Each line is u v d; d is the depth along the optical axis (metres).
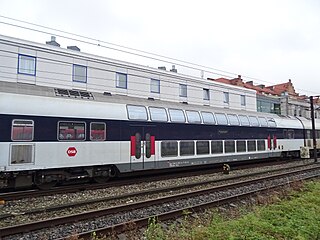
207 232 6.06
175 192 10.93
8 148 9.59
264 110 37.94
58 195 10.20
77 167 11.54
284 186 11.25
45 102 10.62
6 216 7.33
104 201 9.14
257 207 8.45
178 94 26.55
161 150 14.11
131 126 13.04
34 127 10.20
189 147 15.44
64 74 19.98
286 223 6.54
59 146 10.73
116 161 12.38
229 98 31.41
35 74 18.78
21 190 11.45
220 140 17.30
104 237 6.04
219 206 8.72
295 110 42.25
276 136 22.33
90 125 11.67
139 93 23.78
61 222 6.72
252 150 19.70
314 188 10.81
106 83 21.97
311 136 26.81
